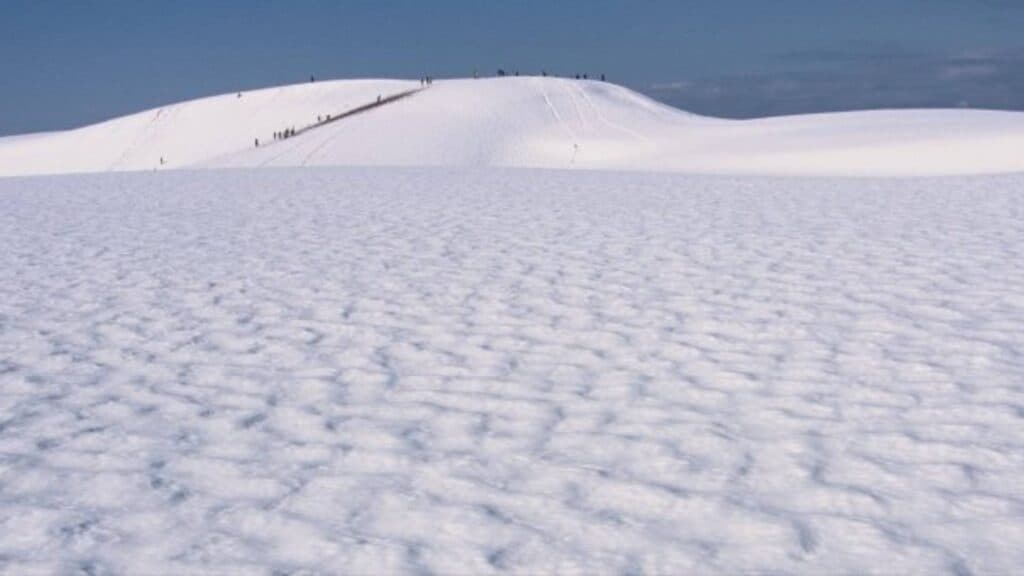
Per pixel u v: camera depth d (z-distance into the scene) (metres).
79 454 4.91
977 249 10.72
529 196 19.41
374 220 15.20
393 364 6.57
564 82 144.62
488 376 6.24
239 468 4.68
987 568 3.52
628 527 3.93
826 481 4.37
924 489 4.25
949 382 5.84
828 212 15.12
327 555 3.73
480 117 124.69
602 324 7.59
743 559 3.63
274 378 6.28
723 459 4.68
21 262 11.34
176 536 3.93
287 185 23.73
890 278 9.19
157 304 8.73
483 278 9.70
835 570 3.53
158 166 137.88
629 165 80.62
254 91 164.75
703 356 6.59
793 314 7.77
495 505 4.18
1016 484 4.28
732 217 14.72
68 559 3.73
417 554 3.72
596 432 5.12
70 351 7.05
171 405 5.73
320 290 9.25
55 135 172.12
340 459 4.79
